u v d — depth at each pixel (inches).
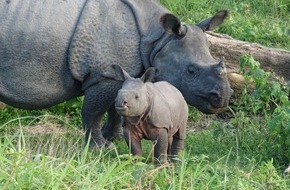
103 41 655.8
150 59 658.2
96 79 659.4
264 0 1018.7
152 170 548.1
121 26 659.4
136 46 659.4
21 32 654.5
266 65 786.8
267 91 713.0
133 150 605.6
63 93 669.3
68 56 656.4
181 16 960.9
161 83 620.1
